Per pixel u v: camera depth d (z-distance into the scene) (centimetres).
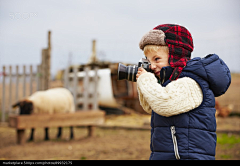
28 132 733
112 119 880
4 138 625
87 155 466
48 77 761
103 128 778
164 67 186
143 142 582
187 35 195
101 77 881
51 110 593
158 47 193
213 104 187
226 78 191
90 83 884
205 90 185
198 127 179
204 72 185
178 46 189
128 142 581
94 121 644
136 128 750
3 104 848
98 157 452
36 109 573
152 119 199
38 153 479
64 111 617
